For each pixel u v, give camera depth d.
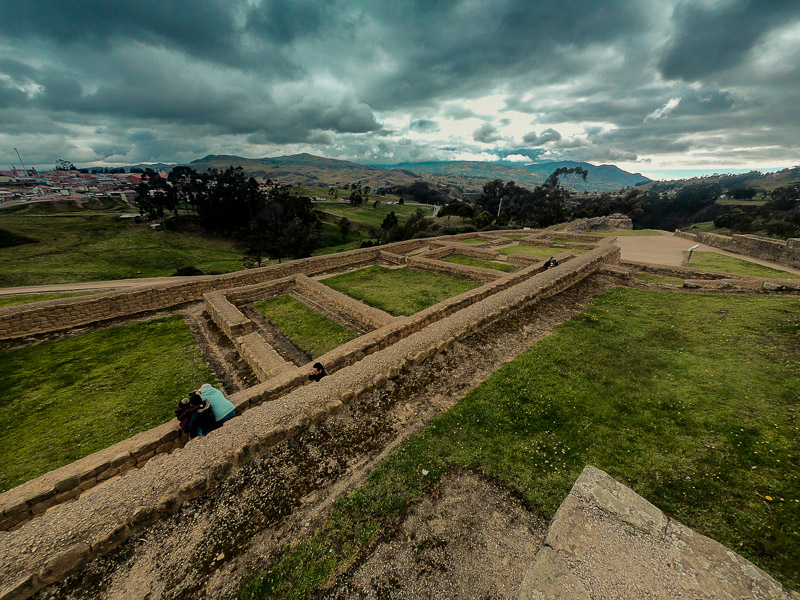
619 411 6.36
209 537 4.52
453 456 5.65
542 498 4.77
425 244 29.12
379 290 17.17
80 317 13.83
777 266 19.75
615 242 28.03
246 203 78.62
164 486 4.87
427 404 7.00
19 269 44.09
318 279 19.59
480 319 10.03
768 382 6.63
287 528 4.63
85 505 4.59
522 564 3.99
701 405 6.21
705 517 4.15
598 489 3.62
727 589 2.65
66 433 7.71
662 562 2.87
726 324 9.56
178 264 54.84
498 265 21.28
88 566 4.14
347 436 6.17
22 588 3.74
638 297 12.86
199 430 6.61
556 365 8.15
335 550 4.33
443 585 3.88
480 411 6.68
